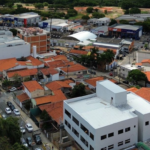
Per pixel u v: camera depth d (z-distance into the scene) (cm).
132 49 15500
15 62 10981
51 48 15238
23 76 10081
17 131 6256
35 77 10344
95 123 5459
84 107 6159
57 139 6594
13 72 10225
